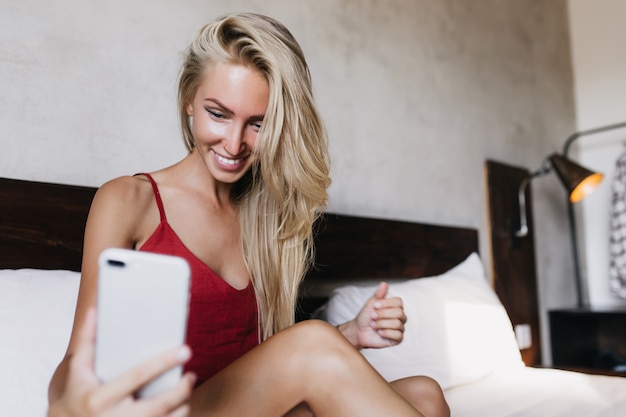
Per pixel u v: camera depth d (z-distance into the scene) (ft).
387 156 6.90
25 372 2.95
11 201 3.71
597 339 10.75
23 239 3.75
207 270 3.28
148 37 4.69
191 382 1.85
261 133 3.23
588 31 11.30
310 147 3.47
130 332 1.89
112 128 4.43
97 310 1.88
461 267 6.97
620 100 10.83
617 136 10.80
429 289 5.90
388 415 2.64
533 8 10.32
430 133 7.61
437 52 7.89
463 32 8.45
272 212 3.82
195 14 5.03
